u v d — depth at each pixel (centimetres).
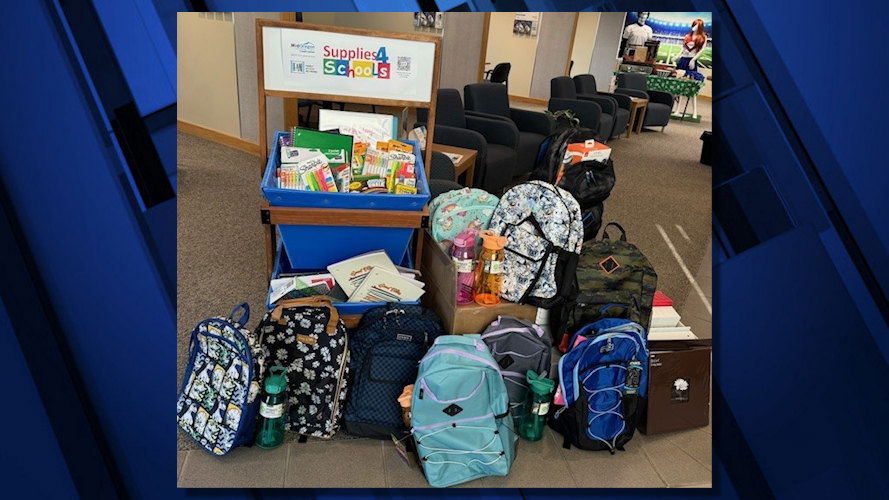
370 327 172
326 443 168
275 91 160
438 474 158
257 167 254
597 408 171
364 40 156
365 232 175
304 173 162
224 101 249
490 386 160
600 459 172
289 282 176
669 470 171
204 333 162
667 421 181
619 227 219
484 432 158
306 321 163
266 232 174
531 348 179
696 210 255
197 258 212
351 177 169
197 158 244
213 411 158
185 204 229
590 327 179
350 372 172
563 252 183
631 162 267
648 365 177
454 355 158
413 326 173
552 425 179
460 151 288
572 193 230
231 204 229
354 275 177
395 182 170
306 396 166
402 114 202
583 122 278
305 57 156
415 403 156
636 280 195
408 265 202
